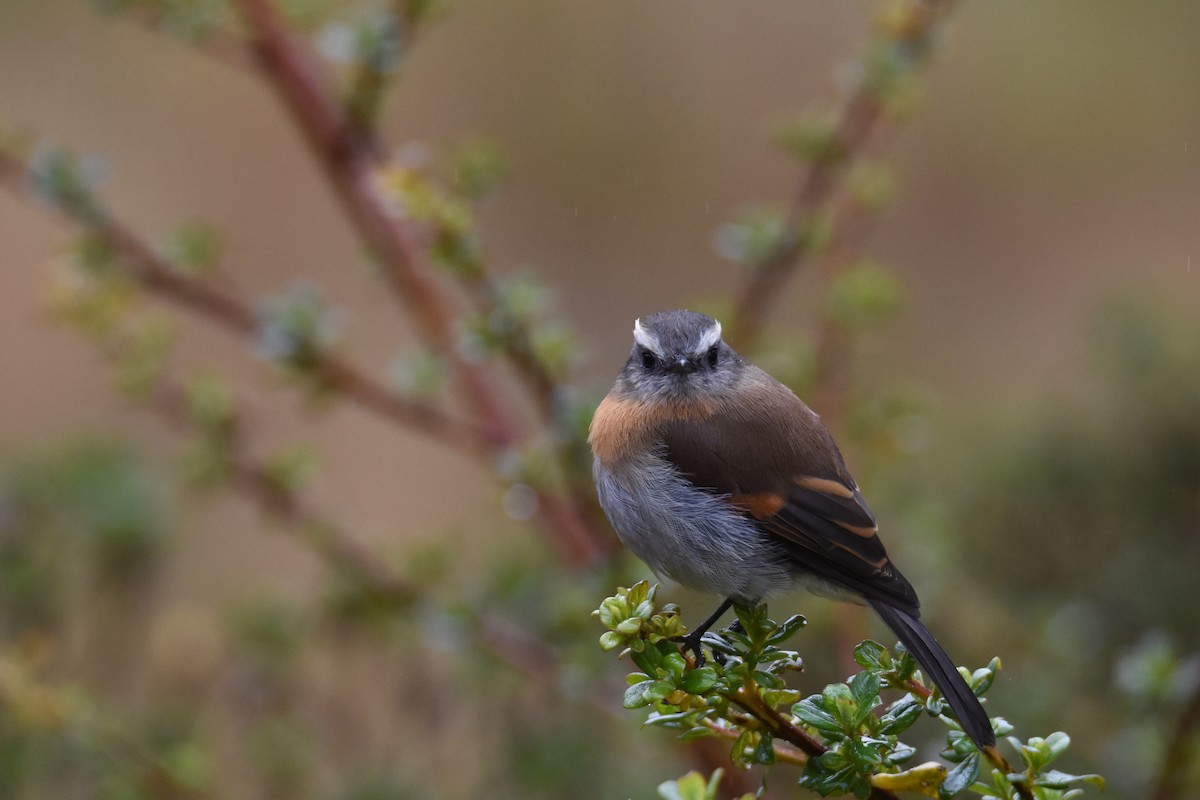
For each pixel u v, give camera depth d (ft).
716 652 22.59
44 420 61.16
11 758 33.86
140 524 37.83
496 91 70.38
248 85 69.41
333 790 36.24
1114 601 39.45
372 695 39.96
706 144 69.67
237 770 36.52
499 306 31.09
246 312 36.27
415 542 37.01
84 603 39.40
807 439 30.32
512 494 34.58
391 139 69.56
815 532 29.09
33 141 36.99
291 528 36.78
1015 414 46.34
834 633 35.83
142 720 35.81
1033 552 42.16
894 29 36.24
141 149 68.54
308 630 37.60
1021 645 37.04
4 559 37.55
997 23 69.36
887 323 38.32
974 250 68.59
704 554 29.73
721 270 68.85
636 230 69.87
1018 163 69.10
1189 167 67.92
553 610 34.12
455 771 37.96
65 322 36.47
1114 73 68.64
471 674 36.17
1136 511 41.47
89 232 35.76
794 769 34.32
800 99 69.00
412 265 36.52
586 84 70.28
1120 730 35.06
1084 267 66.85
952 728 19.42
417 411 35.81
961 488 43.42
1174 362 43.04
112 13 36.52
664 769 35.94
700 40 69.87
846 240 37.58
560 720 36.19
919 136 69.62
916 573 36.91
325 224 68.95
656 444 30.35
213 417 36.17
